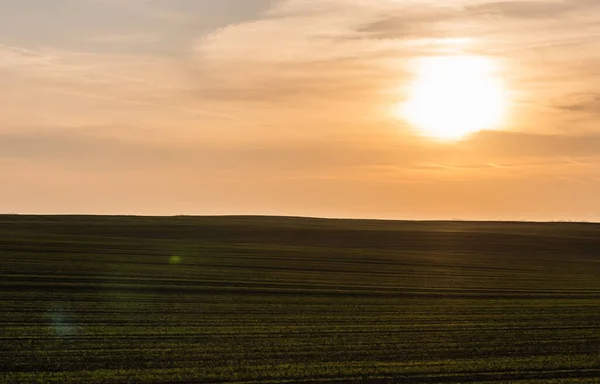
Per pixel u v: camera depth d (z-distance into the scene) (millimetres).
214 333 30078
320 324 33062
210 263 57688
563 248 98500
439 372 24625
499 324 34938
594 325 35438
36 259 53188
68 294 38844
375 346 28500
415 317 36125
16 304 35094
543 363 26406
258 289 43844
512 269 66812
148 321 32281
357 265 63031
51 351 25719
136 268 51406
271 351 26938
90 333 29094
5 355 24922
